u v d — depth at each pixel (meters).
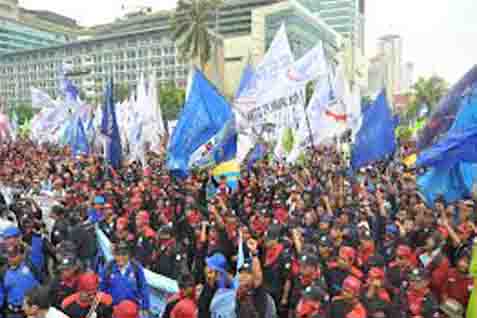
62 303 4.86
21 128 39.25
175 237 8.04
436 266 6.23
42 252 7.47
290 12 90.19
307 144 14.07
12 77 116.56
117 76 104.06
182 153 11.51
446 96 8.46
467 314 5.48
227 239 7.52
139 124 18.78
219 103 11.62
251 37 91.81
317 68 13.00
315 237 7.37
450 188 8.45
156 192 10.70
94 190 10.65
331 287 6.04
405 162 14.59
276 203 9.71
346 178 12.96
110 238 8.08
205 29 48.50
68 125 21.45
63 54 109.88
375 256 6.25
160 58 98.56
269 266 6.52
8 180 13.82
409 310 5.44
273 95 12.86
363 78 115.62
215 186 11.73
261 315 5.23
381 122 12.88
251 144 13.93
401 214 8.45
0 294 5.49
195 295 5.01
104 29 126.69
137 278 5.71
